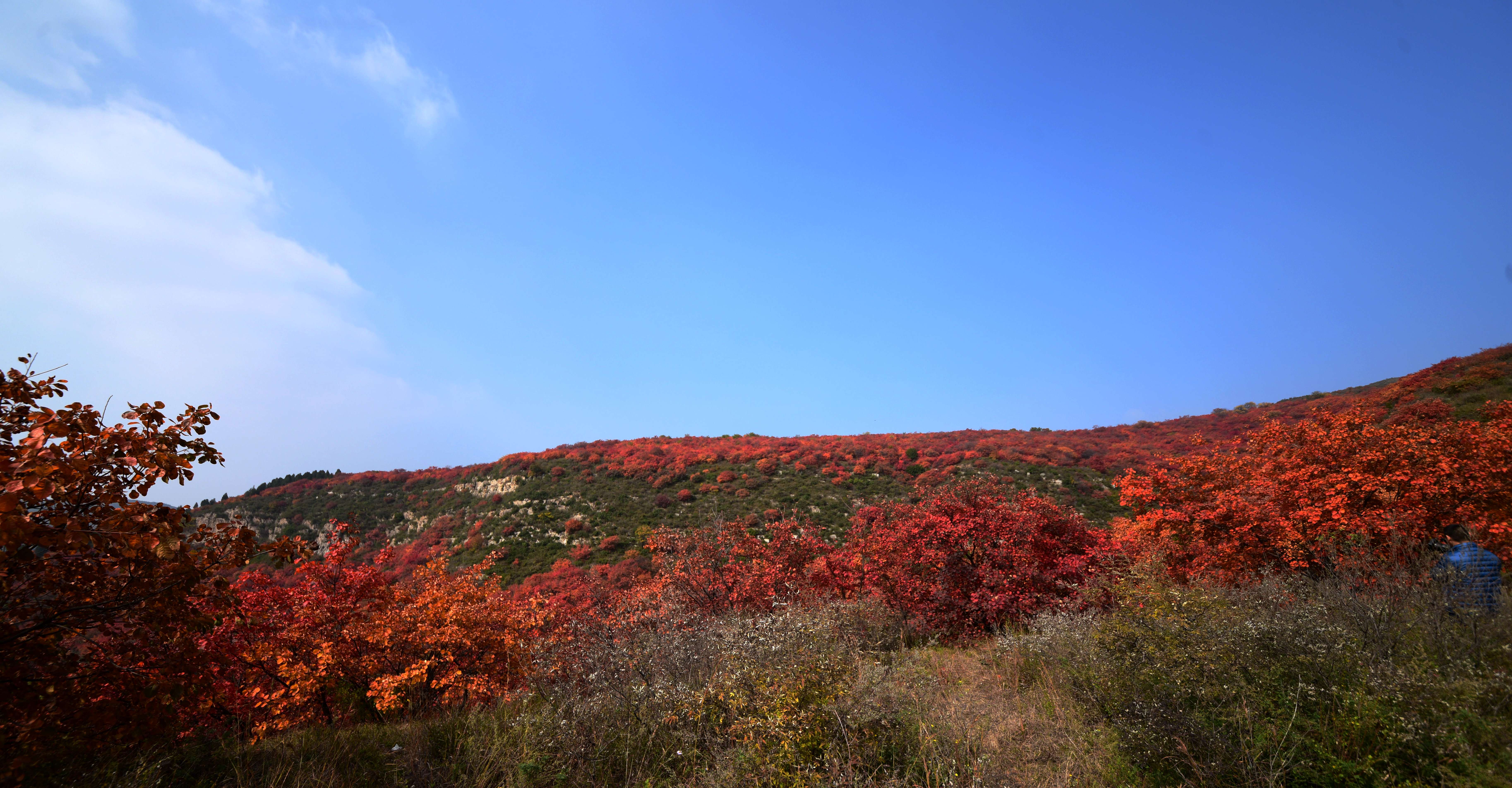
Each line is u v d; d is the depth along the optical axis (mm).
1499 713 4043
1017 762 4734
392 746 5438
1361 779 3750
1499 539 8953
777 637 5988
